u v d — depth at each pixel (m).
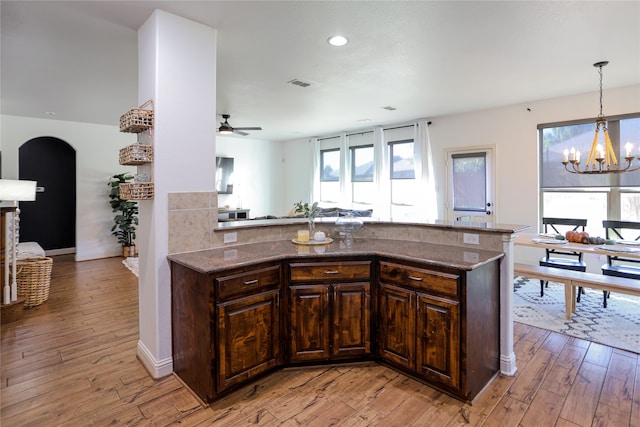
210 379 2.11
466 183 5.85
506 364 2.49
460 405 2.14
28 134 5.83
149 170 2.45
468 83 4.14
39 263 3.91
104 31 2.73
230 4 2.33
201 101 2.58
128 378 2.44
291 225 3.23
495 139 5.48
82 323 3.42
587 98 4.62
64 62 3.40
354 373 2.51
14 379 2.42
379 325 2.57
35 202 6.62
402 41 2.95
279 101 4.95
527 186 5.20
